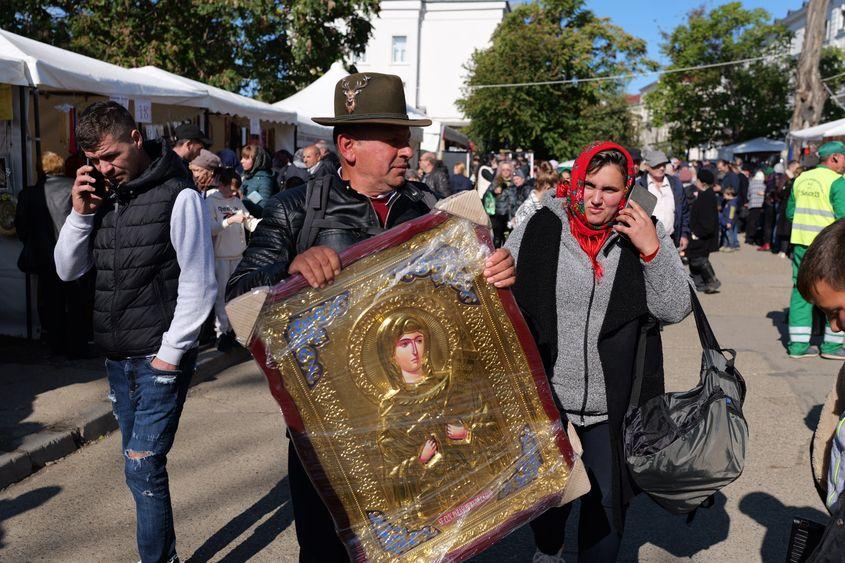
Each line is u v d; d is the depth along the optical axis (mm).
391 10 43500
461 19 43781
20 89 6934
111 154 2852
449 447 2127
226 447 4875
